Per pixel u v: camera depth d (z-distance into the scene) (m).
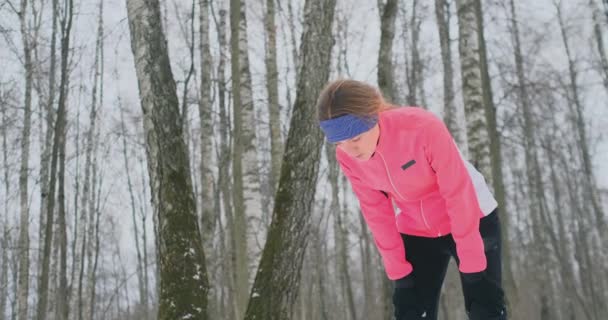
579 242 24.30
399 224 2.54
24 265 12.99
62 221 10.79
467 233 2.12
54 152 9.36
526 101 15.95
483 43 11.23
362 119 1.89
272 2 12.71
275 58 12.45
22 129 14.17
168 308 3.56
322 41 4.17
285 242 3.76
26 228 13.34
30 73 13.02
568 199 25.28
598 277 23.47
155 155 3.89
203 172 10.75
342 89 1.90
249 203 9.23
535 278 21.48
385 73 7.75
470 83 7.75
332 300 27.23
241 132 9.71
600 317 20.22
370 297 20.34
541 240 19.28
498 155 10.32
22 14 12.99
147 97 4.00
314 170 3.95
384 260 2.49
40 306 9.17
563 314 22.92
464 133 15.79
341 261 20.38
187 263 3.66
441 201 2.31
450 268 16.31
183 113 5.76
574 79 19.47
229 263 14.68
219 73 13.61
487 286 2.21
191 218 3.81
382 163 2.19
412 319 2.39
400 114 2.13
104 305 27.41
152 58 4.07
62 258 11.00
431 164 2.13
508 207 23.88
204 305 3.61
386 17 7.96
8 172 17.05
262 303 3.64
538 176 19.61
